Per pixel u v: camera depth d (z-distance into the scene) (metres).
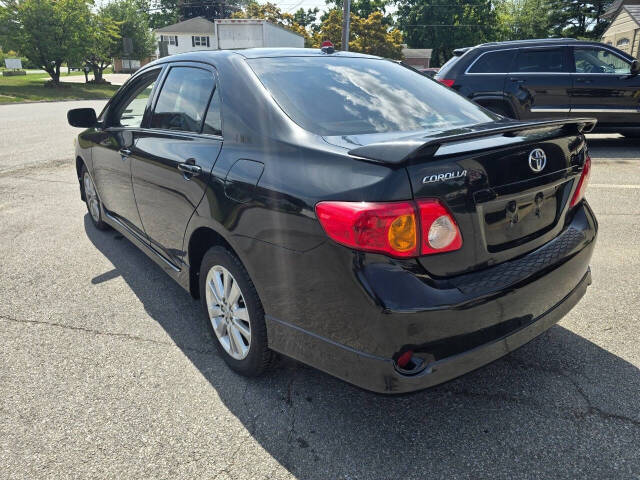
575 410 2.28
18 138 10.82
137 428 2.20
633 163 7.40
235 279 2.38
